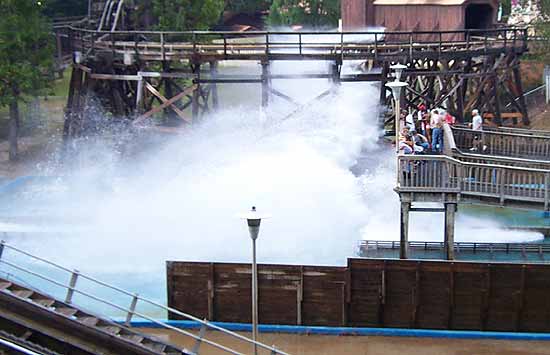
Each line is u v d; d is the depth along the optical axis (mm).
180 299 33094
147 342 25391
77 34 59719
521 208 35281
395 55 50406
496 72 53406
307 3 94812
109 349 24719
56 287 38938
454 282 32375
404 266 32375
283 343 31828
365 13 64875
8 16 59375
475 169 35531
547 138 41062
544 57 66625
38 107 69375
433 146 41062
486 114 54375
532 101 66875
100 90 55344
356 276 32531
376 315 32719
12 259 42000
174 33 51031
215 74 53344
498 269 32188
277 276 32719
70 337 24641
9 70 58531
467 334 32094
